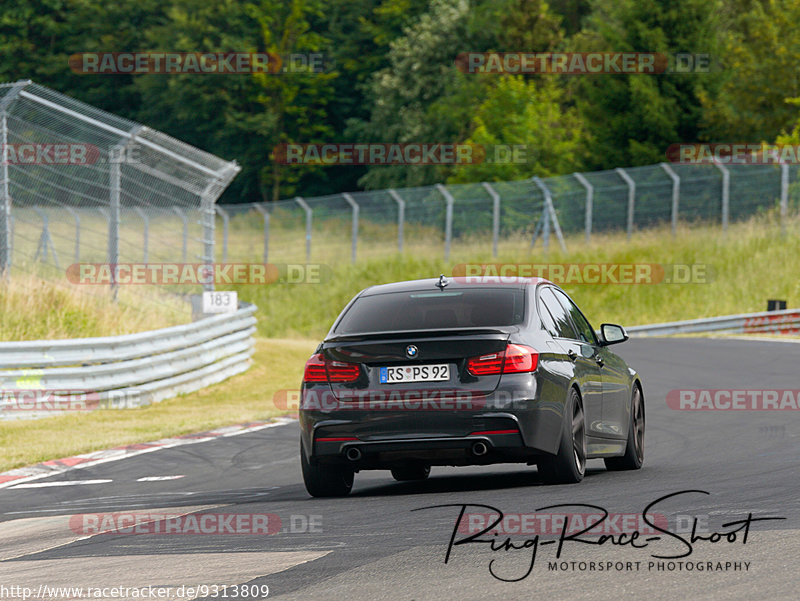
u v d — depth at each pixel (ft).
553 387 104.53
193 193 305.12
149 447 168.45
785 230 472.03
